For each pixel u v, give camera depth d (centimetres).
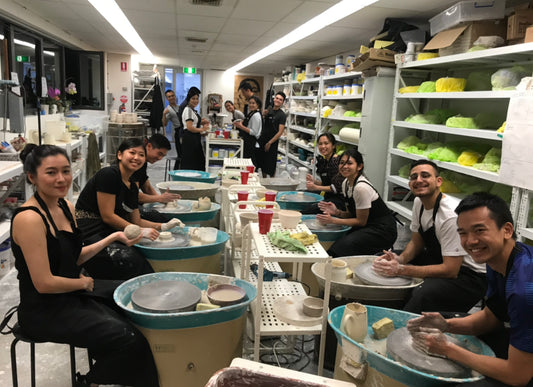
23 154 191
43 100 642
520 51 290
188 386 180
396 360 155
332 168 382
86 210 251
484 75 401
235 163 461
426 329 157
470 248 142
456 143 411
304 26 589
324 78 726
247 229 226
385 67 488
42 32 648
